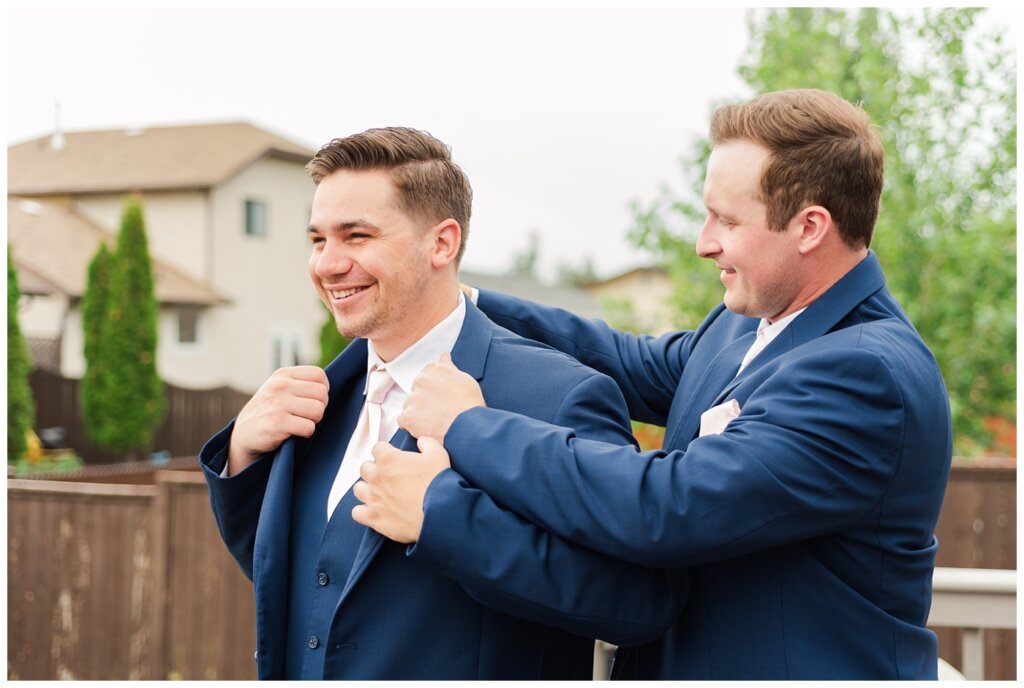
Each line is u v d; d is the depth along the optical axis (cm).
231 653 565
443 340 176
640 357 210
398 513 149
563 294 3250
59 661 593
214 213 1905
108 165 2020
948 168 619
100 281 1443
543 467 146
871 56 610
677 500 138
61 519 595
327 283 168
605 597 146
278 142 2100
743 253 155
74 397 1470
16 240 1706
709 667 151
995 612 230
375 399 176
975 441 688
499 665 160
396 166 165
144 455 1495
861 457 140
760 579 149
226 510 186
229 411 1554
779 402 144
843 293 157
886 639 146
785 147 151
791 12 652
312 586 172
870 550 147
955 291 624
